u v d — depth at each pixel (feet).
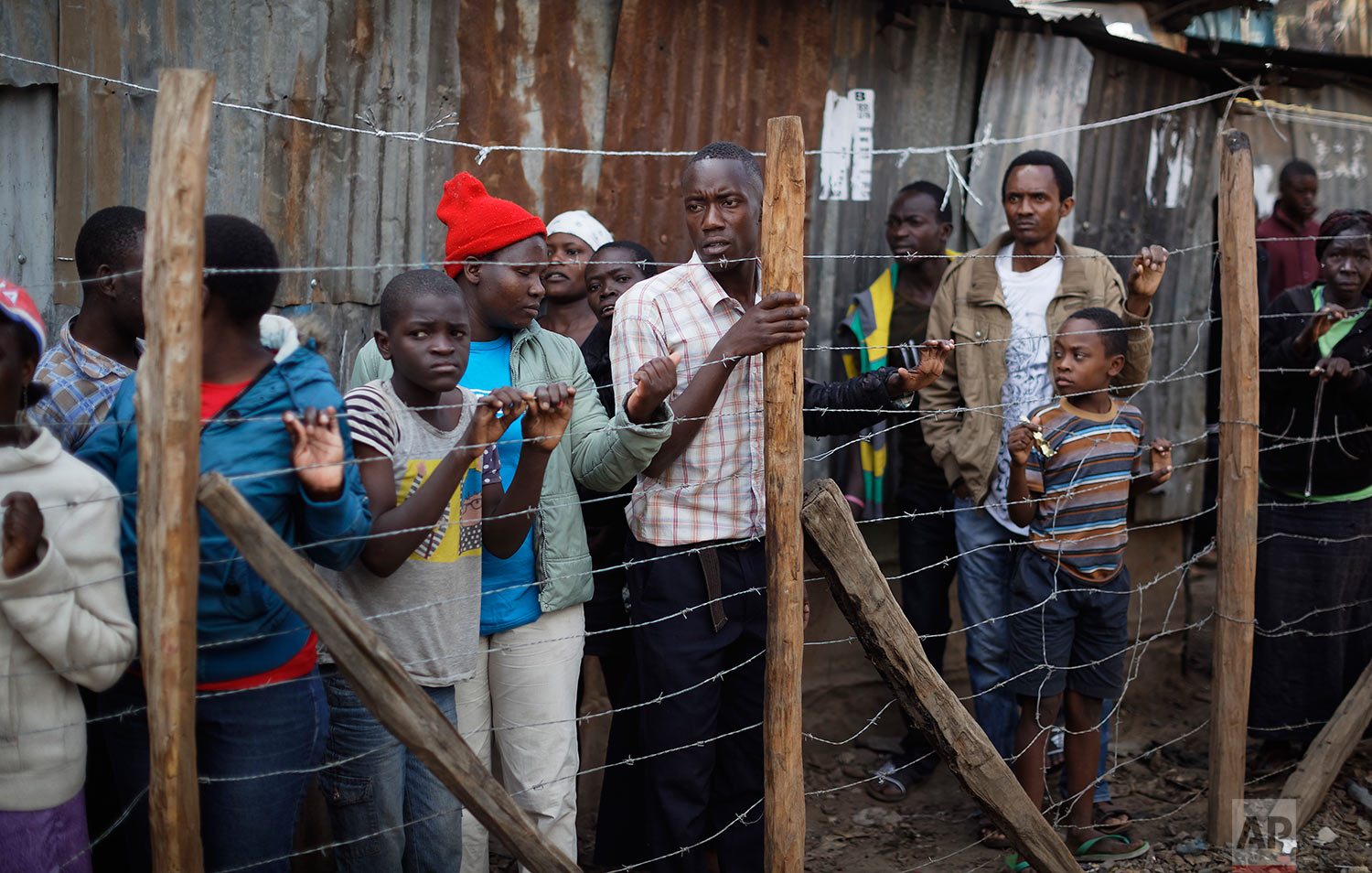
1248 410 10.38
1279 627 11.80
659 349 8.42
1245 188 10.24
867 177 13.42
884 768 13.11
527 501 7.36
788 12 12.64
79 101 9.54
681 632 8.50
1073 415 10.65
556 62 11.54
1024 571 10.80
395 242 10.85
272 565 5.79
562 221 10.96
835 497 7.63
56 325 9.76
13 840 6.23
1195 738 14.23
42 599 5.93
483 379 8.42
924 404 12.10
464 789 6.47
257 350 6.61
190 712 5.76
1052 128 14.21
